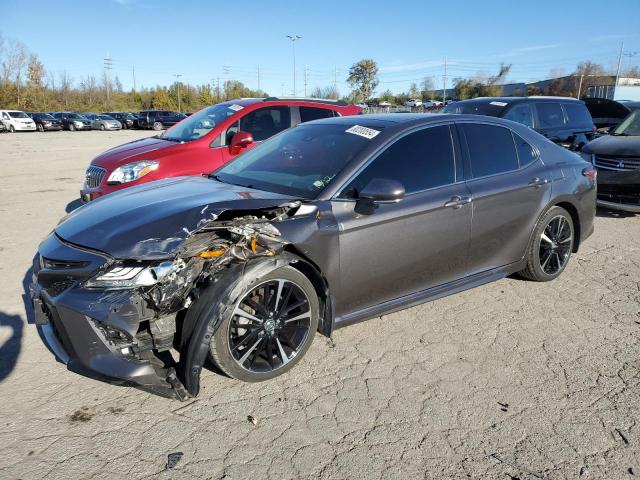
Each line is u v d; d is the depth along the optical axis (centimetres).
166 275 275
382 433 276
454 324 407
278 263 302
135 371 274
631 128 852
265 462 254
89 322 270
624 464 253
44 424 281
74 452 259
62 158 1702
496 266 438
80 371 278
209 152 651
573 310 434
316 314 335
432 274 390
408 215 362
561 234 491
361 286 350
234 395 309
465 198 394
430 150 394
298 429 279
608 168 752
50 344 300
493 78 6262
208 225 299
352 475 245
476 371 338
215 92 8431
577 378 330
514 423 284
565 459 257
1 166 1441
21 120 3756
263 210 322
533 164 463
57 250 297
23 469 246
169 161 620
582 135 966
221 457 257
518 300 455
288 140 430
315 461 254
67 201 897
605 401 305
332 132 409
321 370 338
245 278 290
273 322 316
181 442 268
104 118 4400
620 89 4528
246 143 623
